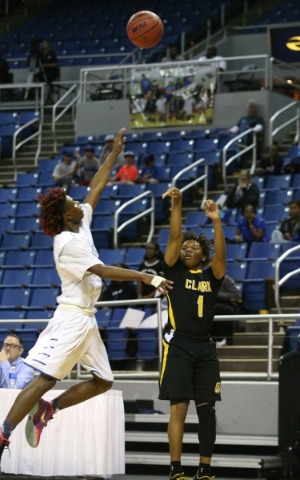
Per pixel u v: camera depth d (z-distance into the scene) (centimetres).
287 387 943
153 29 1048
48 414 724
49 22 3122
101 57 2816
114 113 2231
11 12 3259
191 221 1731
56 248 723
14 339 1112
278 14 2764
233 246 1538
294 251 1441
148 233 1798
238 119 2100
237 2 2897
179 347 815
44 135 2323
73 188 1905
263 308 1390
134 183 1894
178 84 2162
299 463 934
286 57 2353
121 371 1309
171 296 829
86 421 983
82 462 977
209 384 816
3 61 2570
